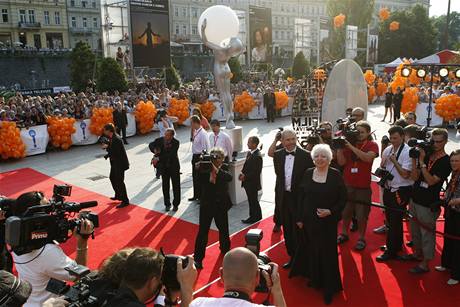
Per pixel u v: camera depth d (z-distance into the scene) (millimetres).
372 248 6109
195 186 8750
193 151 8648
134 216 7910
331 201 4734
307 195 4852
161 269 2430
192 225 7375
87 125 15547
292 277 5277
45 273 3141
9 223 2834
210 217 5672
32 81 43031
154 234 6996
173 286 2576
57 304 2229
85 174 11328
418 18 56656
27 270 3158
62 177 11070
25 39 62000
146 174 11125
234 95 22156
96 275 2656
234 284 2248
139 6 22672
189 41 70812
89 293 2330
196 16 76375
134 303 2219
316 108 13688
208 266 5711
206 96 21062
